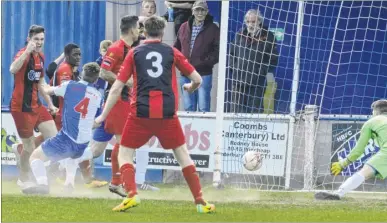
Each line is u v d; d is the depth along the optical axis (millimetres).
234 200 31109
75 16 39406
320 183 37219
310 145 36594
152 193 33312
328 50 39312
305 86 39312
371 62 39438
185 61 25766
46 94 33656
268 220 25219
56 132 33969
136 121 25344
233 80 37969
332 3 38969
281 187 36781
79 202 28578
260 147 37156
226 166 37125
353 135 37156
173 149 26078
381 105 32188
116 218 24828
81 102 30422
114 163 30047
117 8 39125
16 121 33125
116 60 30453
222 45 34656
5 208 26766
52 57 39750
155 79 25188
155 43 25562
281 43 38594
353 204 30156
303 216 26266
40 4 39500
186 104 38312
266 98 38438
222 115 35000
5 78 39438
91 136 31547
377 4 38906
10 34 39625
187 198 31609
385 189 36594
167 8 38688
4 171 38750
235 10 39125
